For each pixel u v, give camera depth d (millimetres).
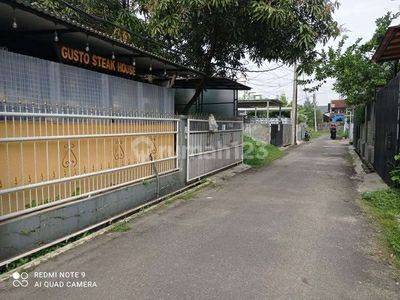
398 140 8148
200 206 7188
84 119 5691
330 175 11289
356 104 17359
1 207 4309
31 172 4766
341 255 4547
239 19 9414
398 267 4207
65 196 5328
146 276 3963
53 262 4371
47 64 5648
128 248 4824
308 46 9617
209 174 10992
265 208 6945
